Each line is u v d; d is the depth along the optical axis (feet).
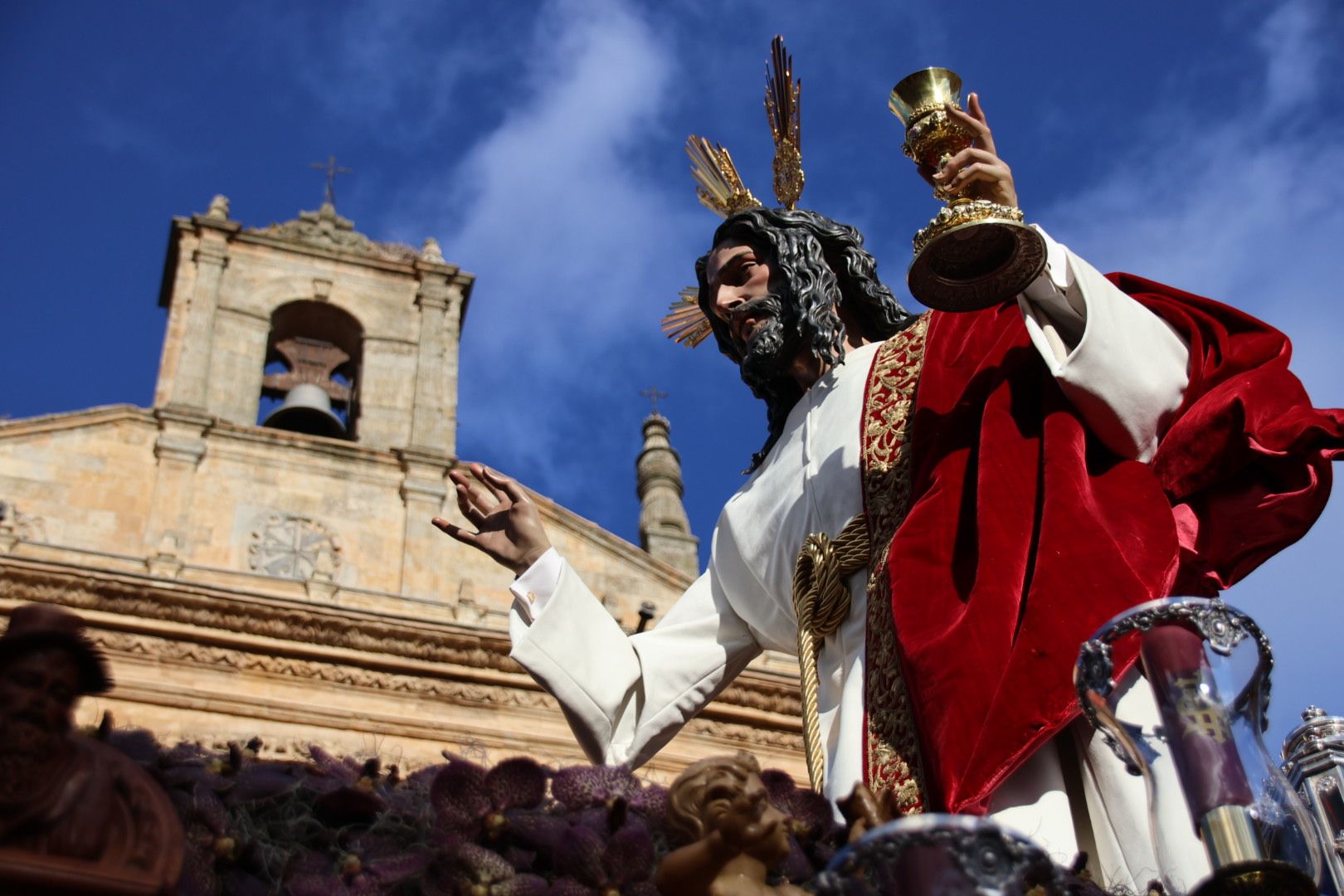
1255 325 14.44
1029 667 11.91
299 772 10.28
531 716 102.58
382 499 113.70
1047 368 14.15
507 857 9.90
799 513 15.11
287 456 113.50
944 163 15.11
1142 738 9.84
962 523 13.50
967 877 7.24
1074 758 12.39
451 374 122.52
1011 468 13.43
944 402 14.46
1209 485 13.65
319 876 9.52
